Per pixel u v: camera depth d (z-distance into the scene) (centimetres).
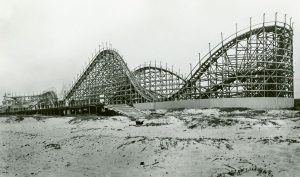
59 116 8250
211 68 7944
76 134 4578
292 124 4306
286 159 2347
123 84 9906
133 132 4306
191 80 8300
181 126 4678
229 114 5869
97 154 2977
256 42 7625
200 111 6750
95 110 8575
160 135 3925
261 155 2498
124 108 7512
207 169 2217
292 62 7912
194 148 2755
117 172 2369
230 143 2958
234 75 7681
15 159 3083
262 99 7119
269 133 3616
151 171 2286
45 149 3472
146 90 9419
